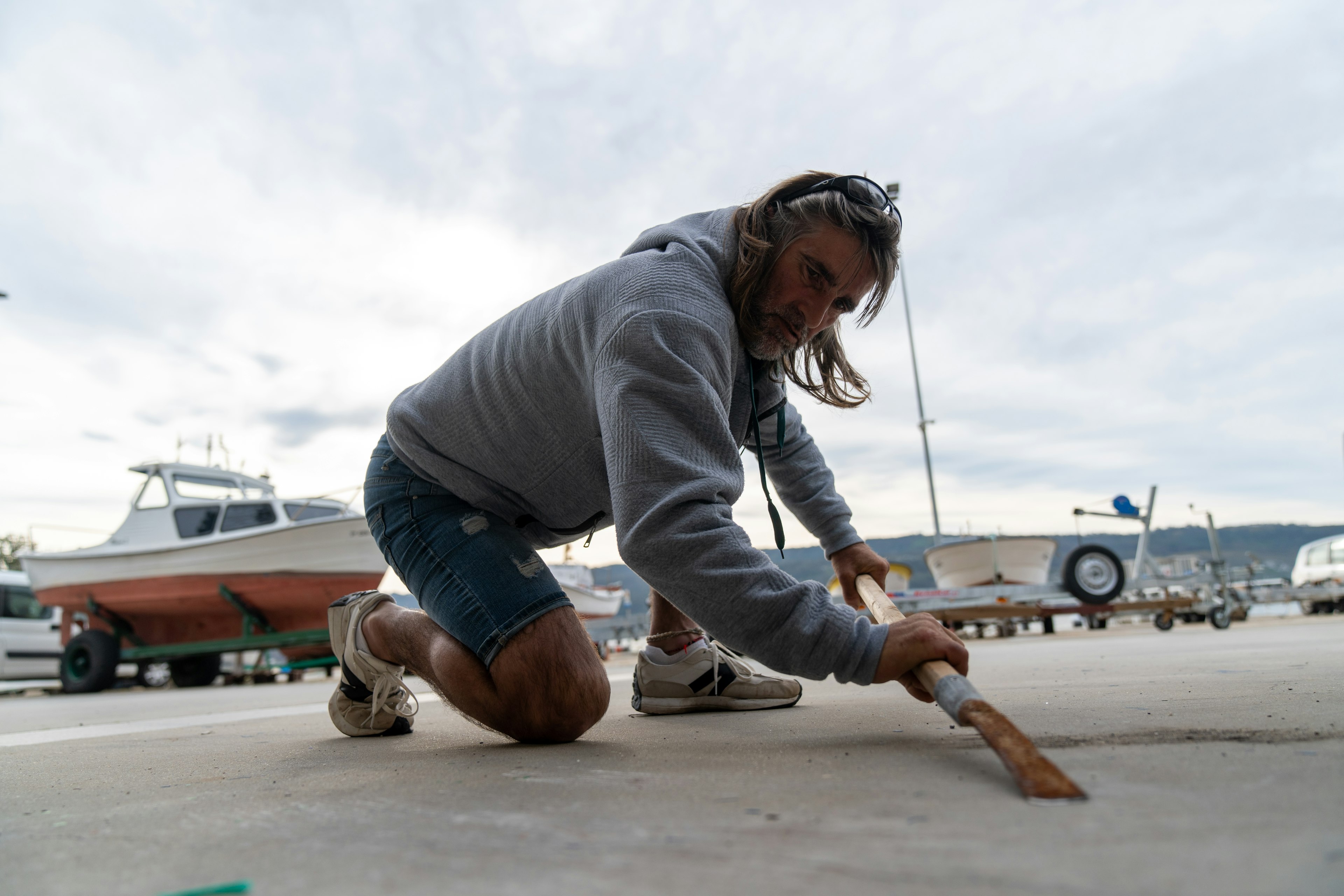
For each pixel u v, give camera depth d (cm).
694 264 141
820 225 143
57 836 84
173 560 911
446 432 162
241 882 60
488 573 150
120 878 65
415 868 61
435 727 200
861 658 112
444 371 170
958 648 110
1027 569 978
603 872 57
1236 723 117
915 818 68
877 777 89
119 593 933
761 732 147
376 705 175
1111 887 47
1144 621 1540
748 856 59
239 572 894
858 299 154
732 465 127
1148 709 140
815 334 167
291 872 62
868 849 59
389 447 180
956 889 48
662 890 52
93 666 905
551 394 149
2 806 109
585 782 97
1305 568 1673
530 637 144
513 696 143
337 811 87
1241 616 1147
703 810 76
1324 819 60
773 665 118
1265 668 236
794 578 119
